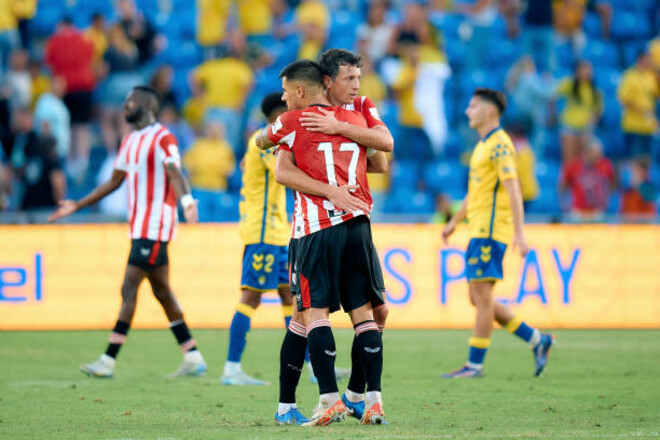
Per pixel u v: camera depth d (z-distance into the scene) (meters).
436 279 37.03
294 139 15.75
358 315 15.75
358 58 16.70
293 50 56.75
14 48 57.31
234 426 16.19
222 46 56.25
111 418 17.59
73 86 51.91
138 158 25.28
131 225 25.31
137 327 36.59
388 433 14.70
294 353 16.17
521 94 54.94
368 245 15.75
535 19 58.41
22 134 48.59
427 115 53.94
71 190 49.84
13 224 36.72
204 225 36.94
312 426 15.55
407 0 61.22
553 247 37.25
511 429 15.66
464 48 58.75
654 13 63.69
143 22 55.84
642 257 37.81
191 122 54.19
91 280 36.50
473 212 25.72
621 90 57.22
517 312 36.84
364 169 15.96
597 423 16.62
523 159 51.19
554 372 26.05
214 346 32.03
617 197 52.50
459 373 25.14
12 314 36.16
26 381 23.94
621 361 28.50
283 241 24.11
